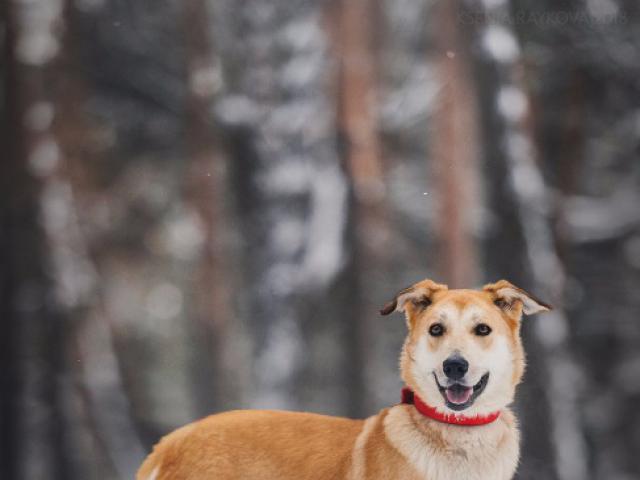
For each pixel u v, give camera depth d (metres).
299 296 24.08
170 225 27.08
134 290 27.45
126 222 26.45
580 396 24.59
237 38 26.11
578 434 18.81
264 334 24.00
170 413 28.94
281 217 24.70
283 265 24.28
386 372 27.67
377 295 26.69
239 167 25.78
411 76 26.19
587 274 25.44
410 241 26.97
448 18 22.36
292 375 23.69
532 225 19.17
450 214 22.88
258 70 25.53
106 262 26.00
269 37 25.58
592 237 25.16
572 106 22.94
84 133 24.19
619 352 25.73
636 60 21.92
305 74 25.14
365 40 24.16
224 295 24.61
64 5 23.83
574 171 23.39
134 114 25.56
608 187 25.44
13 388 23.44
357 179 24.05
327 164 24.64
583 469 18.72
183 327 28.75
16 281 23.50
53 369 23.64
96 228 24.89
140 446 24.16
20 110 23.53
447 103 22.70
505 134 19.20
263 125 25.30
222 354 24.64
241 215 26.20
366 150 24.00
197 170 24.61
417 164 27.08
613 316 25.38
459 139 22.80
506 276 19.27
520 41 21.25
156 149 26.14
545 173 23.25
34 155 23.55
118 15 24.86
